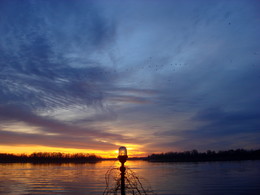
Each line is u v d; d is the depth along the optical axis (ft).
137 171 179.01
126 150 17.03
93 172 176.24
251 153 506.89
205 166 250.37
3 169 226.17
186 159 568.41
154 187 81.97
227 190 75.51
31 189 81.15
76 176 136.36
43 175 145.59
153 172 167.02
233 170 173.68
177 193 68.85
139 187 55.52
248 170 170.09
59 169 224.12
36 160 540.11
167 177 124.47
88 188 81.15
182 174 144.36
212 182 98.63
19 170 208.33
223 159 517.14
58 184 95.50
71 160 590.14
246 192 71.82
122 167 16.83
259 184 89.30
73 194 69.10
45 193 71.92
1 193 72.69
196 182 98.94
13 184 96.99
